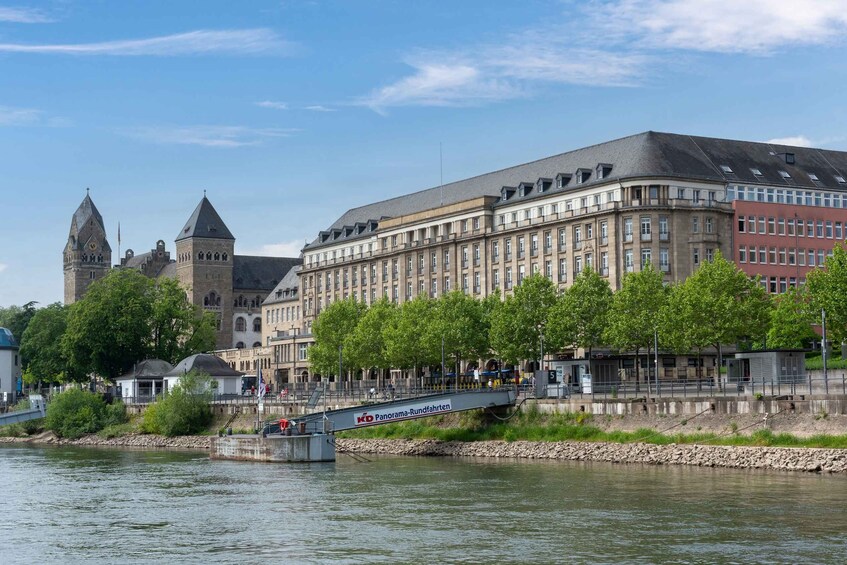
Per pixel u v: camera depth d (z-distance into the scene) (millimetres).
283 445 101938
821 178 169000
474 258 184500
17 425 162000
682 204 155625
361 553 52438
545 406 110250
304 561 50969
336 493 75062
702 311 118750
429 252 194625
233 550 54031
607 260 158500
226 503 70938
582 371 117750
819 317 115500
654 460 92688
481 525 59438
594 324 130875
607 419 103938
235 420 146875
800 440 87000
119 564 51281
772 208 161750
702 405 95875
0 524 63750
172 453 124000
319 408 137750
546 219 169750
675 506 64188
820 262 164750
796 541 52750
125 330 183750
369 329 163250
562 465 93312
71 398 159750
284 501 71312
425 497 71812
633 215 156125
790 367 101875
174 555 53094
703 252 156000
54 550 55031
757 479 76750
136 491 79375
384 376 194125
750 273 159375
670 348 124062
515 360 136375
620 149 164875
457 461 101375
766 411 90938
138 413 160625
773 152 170125
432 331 145750
